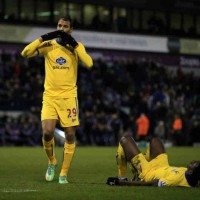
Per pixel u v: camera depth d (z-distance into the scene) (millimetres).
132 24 80812
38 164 32656
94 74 72562
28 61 69375
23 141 61094
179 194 17719
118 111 69375
